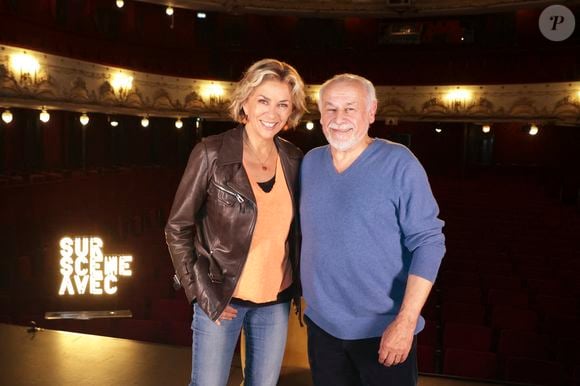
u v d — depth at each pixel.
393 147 1.77
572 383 5.41
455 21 20.55
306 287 1.91
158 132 21.64
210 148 1.83
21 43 13.18
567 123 16.39
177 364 3.11
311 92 20.53
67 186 14.38
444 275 8.85
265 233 1.88
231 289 1.83
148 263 9.46
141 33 19.61
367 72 20.28
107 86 16.22
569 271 9.23
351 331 1.82
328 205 1.80
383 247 1.77
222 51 20.50
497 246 11.41
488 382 3.04
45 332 3.50
